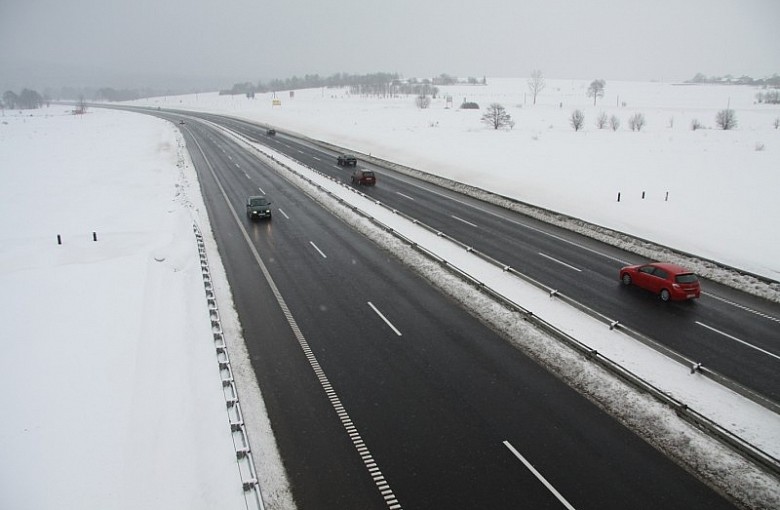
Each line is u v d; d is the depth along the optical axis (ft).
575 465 40.37
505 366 54.65
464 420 45.80
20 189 144.05
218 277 80.02
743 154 183.52
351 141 252.21
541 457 41.24
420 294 73.67
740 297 73.00
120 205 125.49
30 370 53.06
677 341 59.57
